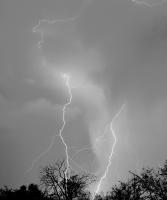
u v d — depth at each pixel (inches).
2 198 1409.9
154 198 1024.9
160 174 1043.3
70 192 1320.1
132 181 1100.5
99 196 1299.2
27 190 1441.9
